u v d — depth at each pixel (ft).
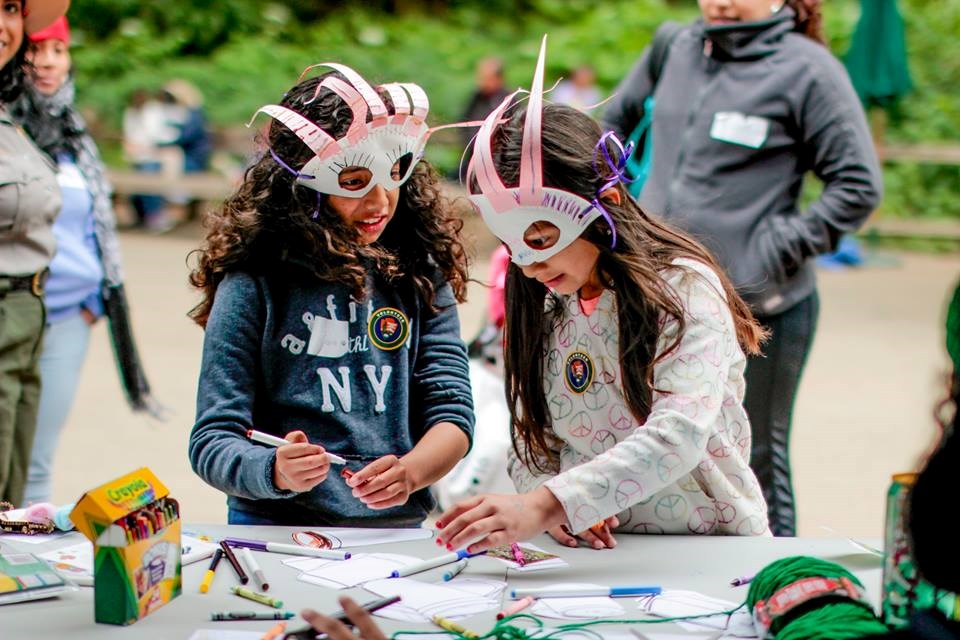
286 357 8.06
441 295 8.59
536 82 6.73
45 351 11.93
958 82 43.47
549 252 6.95
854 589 5.83
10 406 10.63
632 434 7.06
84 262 12.14
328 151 7.64
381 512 8.18
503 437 11.79
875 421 19.63
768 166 11.84
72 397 12.28
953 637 4.92
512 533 6.59
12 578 6.39
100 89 44.16
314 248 7.92
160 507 6.31
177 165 39.73
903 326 27.14
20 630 5.97
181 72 44.98
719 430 7.59
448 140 39.19
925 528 4.90
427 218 8.45
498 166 6.93
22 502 11.24
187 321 25.79
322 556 7.11
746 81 11.85
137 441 17.76
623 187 7.23
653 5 49.03
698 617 6.22
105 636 5.91
